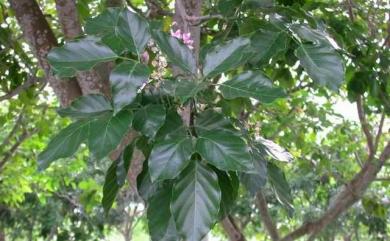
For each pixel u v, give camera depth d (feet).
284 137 7.18
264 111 7.00
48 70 3.95
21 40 6.25
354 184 6.62
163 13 4.51
